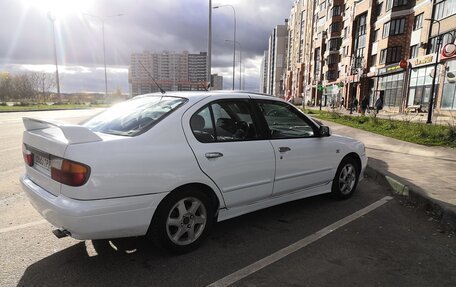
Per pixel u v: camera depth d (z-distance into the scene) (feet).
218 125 12.71
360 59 152.46
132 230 10.52
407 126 48.80
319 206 17.15
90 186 9.71
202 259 11.53
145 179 10.49
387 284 10.16
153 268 10.91
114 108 14.08
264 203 14.16
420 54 102.47
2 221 14.75
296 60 311.27
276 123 14.80
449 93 85.15
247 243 12.82
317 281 10.28
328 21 202.39
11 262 11.17
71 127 10.21
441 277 10.59
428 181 20.12
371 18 138.72
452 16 87.35
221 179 12.26
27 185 11.58
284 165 14.46
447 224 14.78
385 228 14.40
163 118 11.59
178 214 11.57
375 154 30.27
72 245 12.44
